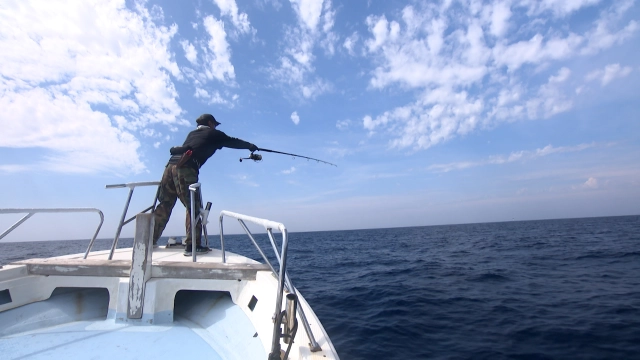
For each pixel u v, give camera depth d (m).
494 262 12.98
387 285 9.09
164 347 1.95
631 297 6.71
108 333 2.13
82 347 1.93
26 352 1.85
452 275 10.27
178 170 3.17
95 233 2.84
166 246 3.64
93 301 2.57
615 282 8.30
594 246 17.42
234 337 2.03
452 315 6.10
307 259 17.22
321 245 29.95
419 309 6.55
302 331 1.61
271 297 2.02
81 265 2.47
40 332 2.12
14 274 2.37
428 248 21.50
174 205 3.59
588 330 4.93
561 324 5.28
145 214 2.41
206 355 1.86
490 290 7.99
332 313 6.53
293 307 1.31
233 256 3.17
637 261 11.42
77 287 2.56
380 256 17.75
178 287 2.43
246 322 2.13
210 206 3.17
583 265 11.19
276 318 1.31
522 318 5.70
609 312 5.74
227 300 2.58
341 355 4.49
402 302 7.12
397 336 5.12
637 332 4.75
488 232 40.72
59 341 2.00
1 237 2.34
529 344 4.59
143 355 1.85
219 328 2.21
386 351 4.57
